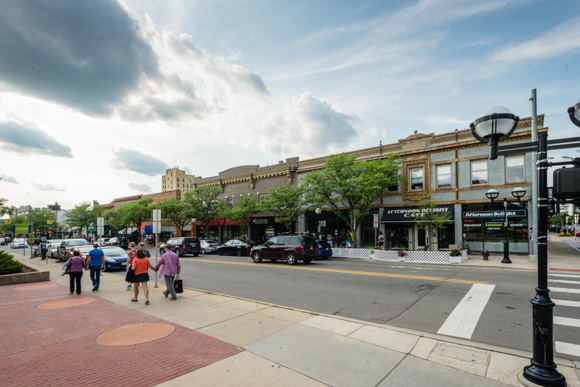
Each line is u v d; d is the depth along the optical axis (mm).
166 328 6652
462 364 4793
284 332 6285
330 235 28672
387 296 9570
